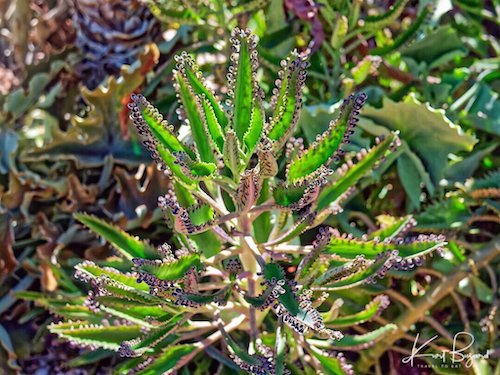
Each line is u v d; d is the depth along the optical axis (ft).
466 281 2.18
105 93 2.28
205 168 1.51
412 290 2.24
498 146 2.32
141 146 2.36
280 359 1.60
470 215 2.15
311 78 2.37
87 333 1.80
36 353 2.25
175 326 1.65
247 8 2.19
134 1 2.45
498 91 2.39
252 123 1.57
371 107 2.14
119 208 2.28
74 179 2.30
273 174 1.50
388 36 2.52
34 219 2.35
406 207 2.26
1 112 2.51
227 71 2.30
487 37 2.53
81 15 2.51
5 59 3.34
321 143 1.53
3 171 2.40
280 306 1.51
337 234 1.77
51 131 2.31
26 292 2.13
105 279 1.60
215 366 2.21
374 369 2.27
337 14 2.21
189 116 1.60
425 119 2.09
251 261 1.73
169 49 2.47
